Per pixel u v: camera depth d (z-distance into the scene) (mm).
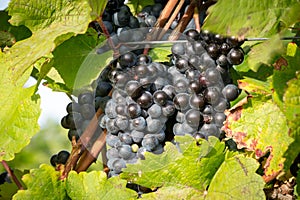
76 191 813
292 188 798
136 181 800
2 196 909
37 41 779
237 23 716
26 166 1985
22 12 786
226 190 783
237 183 778
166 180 797
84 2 779
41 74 842
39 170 813
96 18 794
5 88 867
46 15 788
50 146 2223
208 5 833
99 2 786
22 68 767
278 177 780
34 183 808
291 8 735
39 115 846
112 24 832
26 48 781
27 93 852
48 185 813
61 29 777
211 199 792
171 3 831
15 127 850
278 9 732
